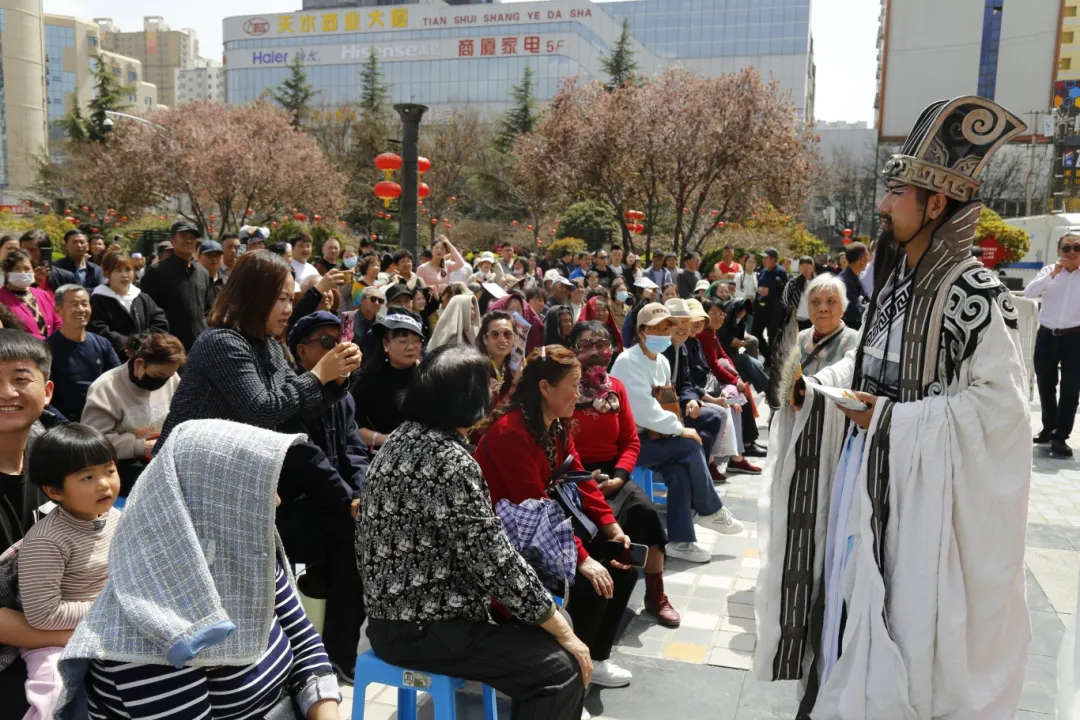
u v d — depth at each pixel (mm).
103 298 6418
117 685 1707
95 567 2373
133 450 3834
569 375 2941
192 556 1712
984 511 2551
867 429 2691
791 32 78500
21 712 2275
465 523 2299
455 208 41125
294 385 2941
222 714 1874
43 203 41500
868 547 2631
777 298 11547
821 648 2881
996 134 2527
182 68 149625
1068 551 4863
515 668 2359
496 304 7266
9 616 2266
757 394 10117
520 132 42000
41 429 2709
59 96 116375
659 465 4703
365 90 50781
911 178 2572
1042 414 7496
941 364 2631
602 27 75875
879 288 2854
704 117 22156
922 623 2555
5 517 2438
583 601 3170
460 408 2367
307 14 76750
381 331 4012
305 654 2088
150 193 30812
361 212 39375
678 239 23266
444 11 73125
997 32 56594
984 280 2537
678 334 5660
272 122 32000
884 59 58344
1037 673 3488
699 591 4383
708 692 3367
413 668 2459
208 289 7352
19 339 2449
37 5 97188
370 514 2404
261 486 1791
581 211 31562
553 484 3121
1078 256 6953
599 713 3201
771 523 2951
